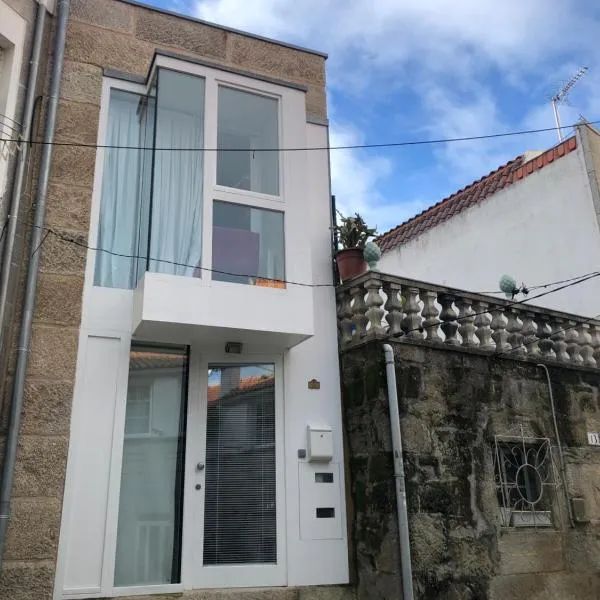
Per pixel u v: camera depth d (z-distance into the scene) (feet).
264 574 21.42
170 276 21.12
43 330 20.43
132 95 24.75
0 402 18.98
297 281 23.16
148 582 20.27
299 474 22.82
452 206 40.98
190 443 21.91
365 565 22.00
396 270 44.39
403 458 21.90
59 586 18.66
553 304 33.27
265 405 23.49
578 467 27.17
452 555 21.85
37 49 22.27
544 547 24.43
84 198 22.33
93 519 19.63
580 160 33.17
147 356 22.43
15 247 20.31
